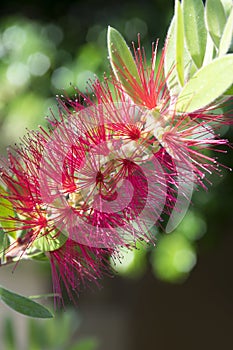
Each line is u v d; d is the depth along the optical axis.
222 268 1.36
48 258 0.46
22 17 1.02
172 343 1.45
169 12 0.94
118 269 0.98
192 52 0.44
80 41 0.99
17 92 0.97
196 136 0.44
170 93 0.43
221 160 0.91
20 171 0.44
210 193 0.93
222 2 0.46
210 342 1.43
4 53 1.00
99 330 1.47
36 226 0.44
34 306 0.44
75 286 0.45
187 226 0.98
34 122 0.93
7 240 0.45
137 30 0.96
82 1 1.01
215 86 0.42
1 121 0.95
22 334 0.79
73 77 0.96
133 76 0.43
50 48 0.99
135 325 1.47
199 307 1.42
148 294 1.46
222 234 1.02
